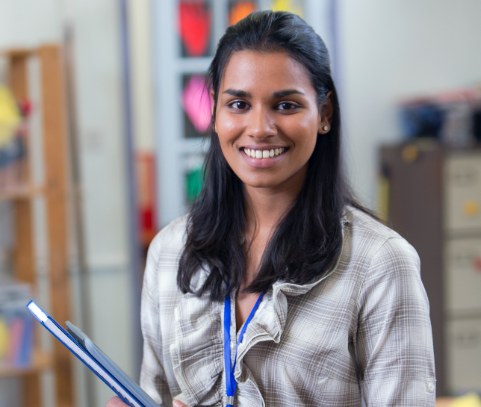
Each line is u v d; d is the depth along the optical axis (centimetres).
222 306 127
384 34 421
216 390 126
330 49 398
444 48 429
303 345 119
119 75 361
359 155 424
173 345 128
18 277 328
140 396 117
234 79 118
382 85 424
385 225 128
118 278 383
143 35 416
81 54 370
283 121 117
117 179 380
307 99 118
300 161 119
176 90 398
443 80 430
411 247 123
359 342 122
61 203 314
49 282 315
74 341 114
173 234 139
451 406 212
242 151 121
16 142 314
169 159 400
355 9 418
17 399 344
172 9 393
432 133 418
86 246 367
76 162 344
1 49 330
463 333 391
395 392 118
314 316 120
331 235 121
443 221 384
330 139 126
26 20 355
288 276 120
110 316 384
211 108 132
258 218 129
